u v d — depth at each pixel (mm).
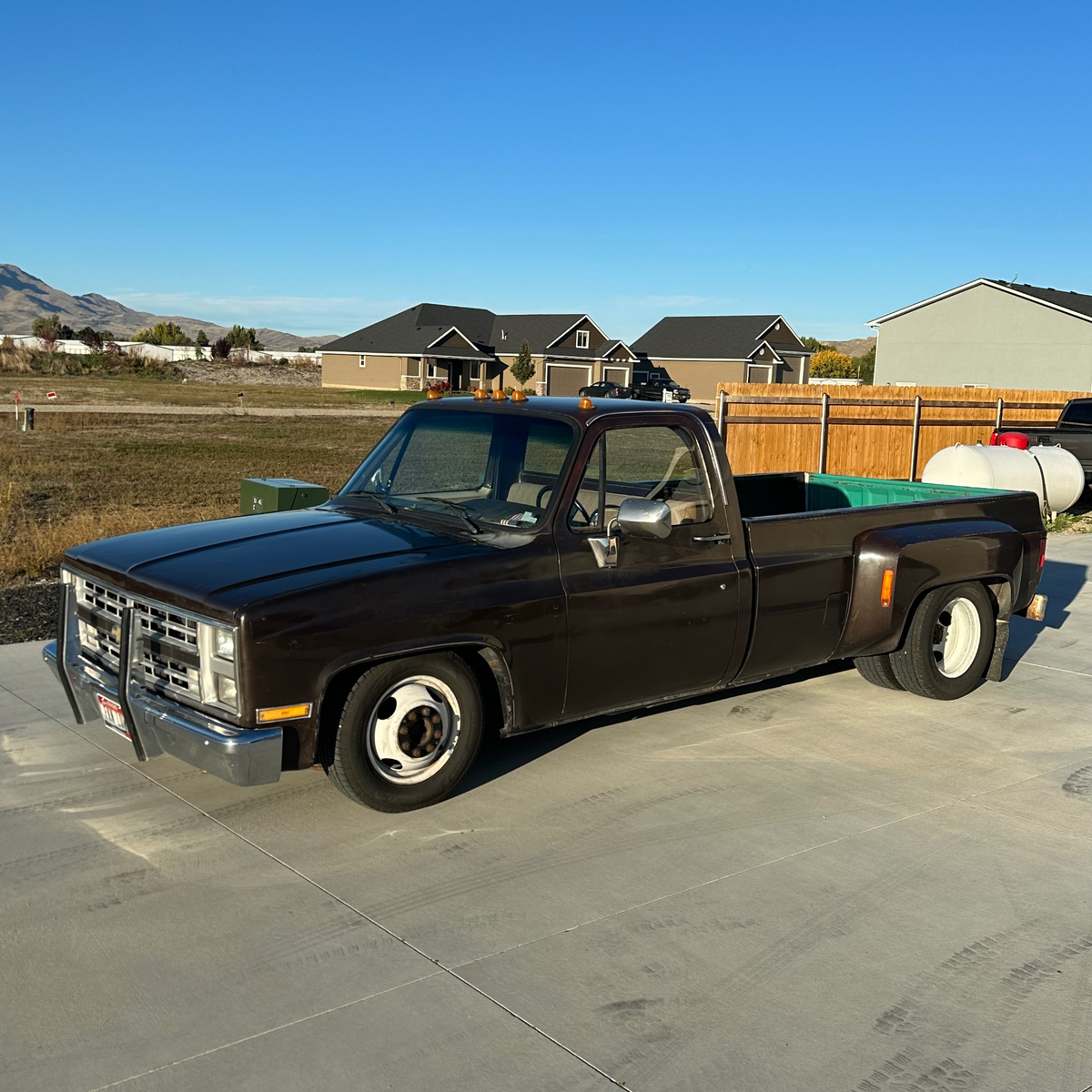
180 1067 3023
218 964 3555
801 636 5871
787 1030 3252
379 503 5488
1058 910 4039
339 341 79625
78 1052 3082
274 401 52938
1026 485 14578
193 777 5141
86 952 3611
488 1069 3041
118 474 19203
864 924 3904
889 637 6129
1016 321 41406
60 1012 3273
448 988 3438
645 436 5266
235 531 5125
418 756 4715
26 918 3826
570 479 4984
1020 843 4621
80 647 5070
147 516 12656
